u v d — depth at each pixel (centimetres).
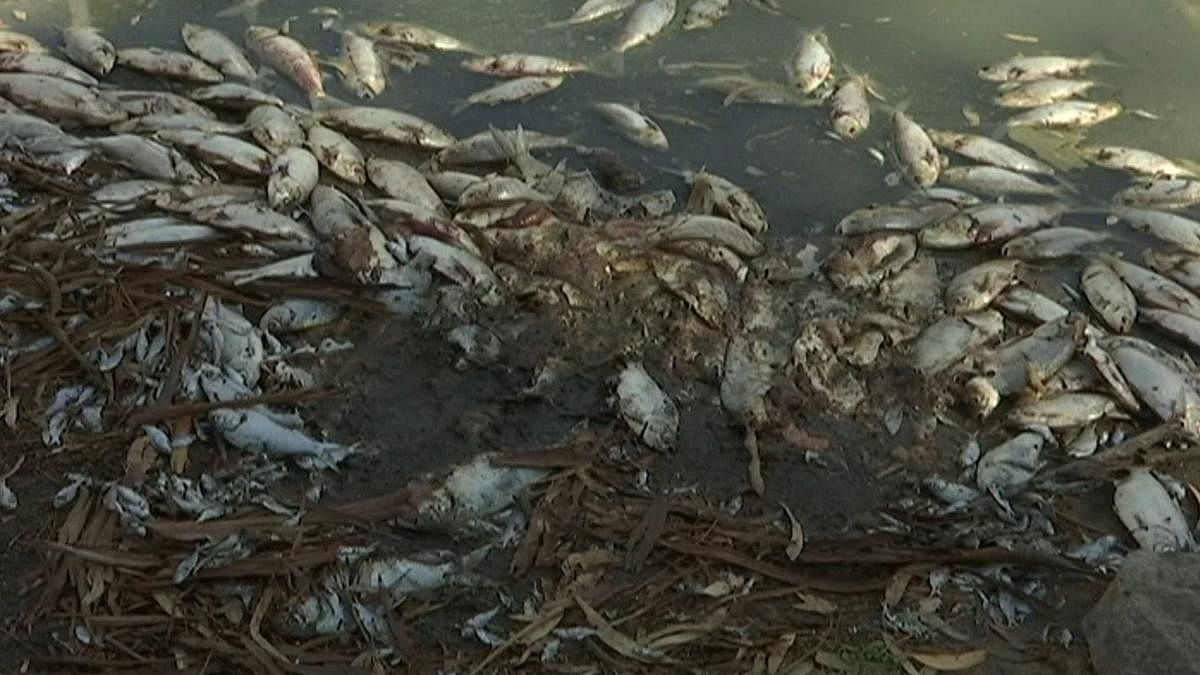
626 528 424
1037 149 640
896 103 666
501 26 711
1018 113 662
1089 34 721
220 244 530
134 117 615
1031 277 563
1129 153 623
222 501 422
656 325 517
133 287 495
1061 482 464
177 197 551
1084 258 571
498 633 390
